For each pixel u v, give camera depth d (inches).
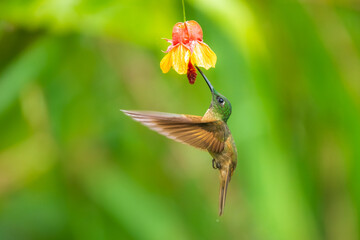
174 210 385.1
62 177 372.8
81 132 376.5
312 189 344.5
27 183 373.7
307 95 343.9
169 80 379.2
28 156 363.9
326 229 359.3
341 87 334.0
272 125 313.4
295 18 328.8
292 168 322.3
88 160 378.6
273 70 320.2
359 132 331.6
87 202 373.7
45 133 358.9
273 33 329.7
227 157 237.5
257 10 324.2
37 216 405.1
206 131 222.2
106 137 384.2
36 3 297.4
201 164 398.3
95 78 371.2
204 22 332.2
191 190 392.5
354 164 331.0
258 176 307.9
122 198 374.9
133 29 318.7
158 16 313.9
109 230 371.6
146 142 392.5
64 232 406.3
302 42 332.8
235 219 389.7
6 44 320.5
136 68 377.7
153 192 384.5
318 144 349.4
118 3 302.4
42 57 332.8
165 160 394.6
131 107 382.6
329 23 336.5
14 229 407.8
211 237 385.4
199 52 215.8
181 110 376.2
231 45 328.2
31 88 342.3
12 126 347.6
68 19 305.6
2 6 296.0
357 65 338.0
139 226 370.9
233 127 316.2
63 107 364.8
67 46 338.6
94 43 361.1
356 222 337.1
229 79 324.5
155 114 197.3
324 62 334.3
